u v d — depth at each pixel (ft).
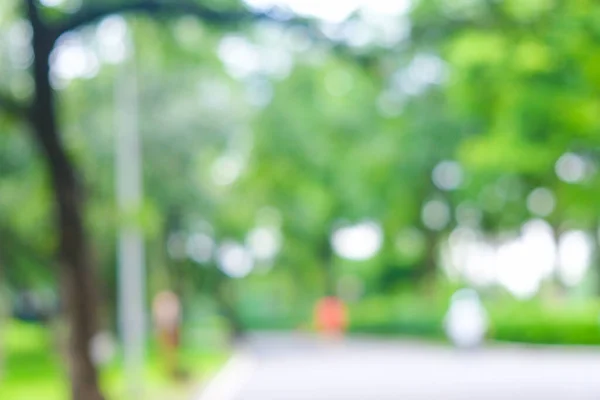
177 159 115.96
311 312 326.03
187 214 119.75
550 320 160.45
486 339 169.17
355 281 284.82
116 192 106.32
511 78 74.23
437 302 221.46
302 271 281.54
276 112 183.42
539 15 55.72
